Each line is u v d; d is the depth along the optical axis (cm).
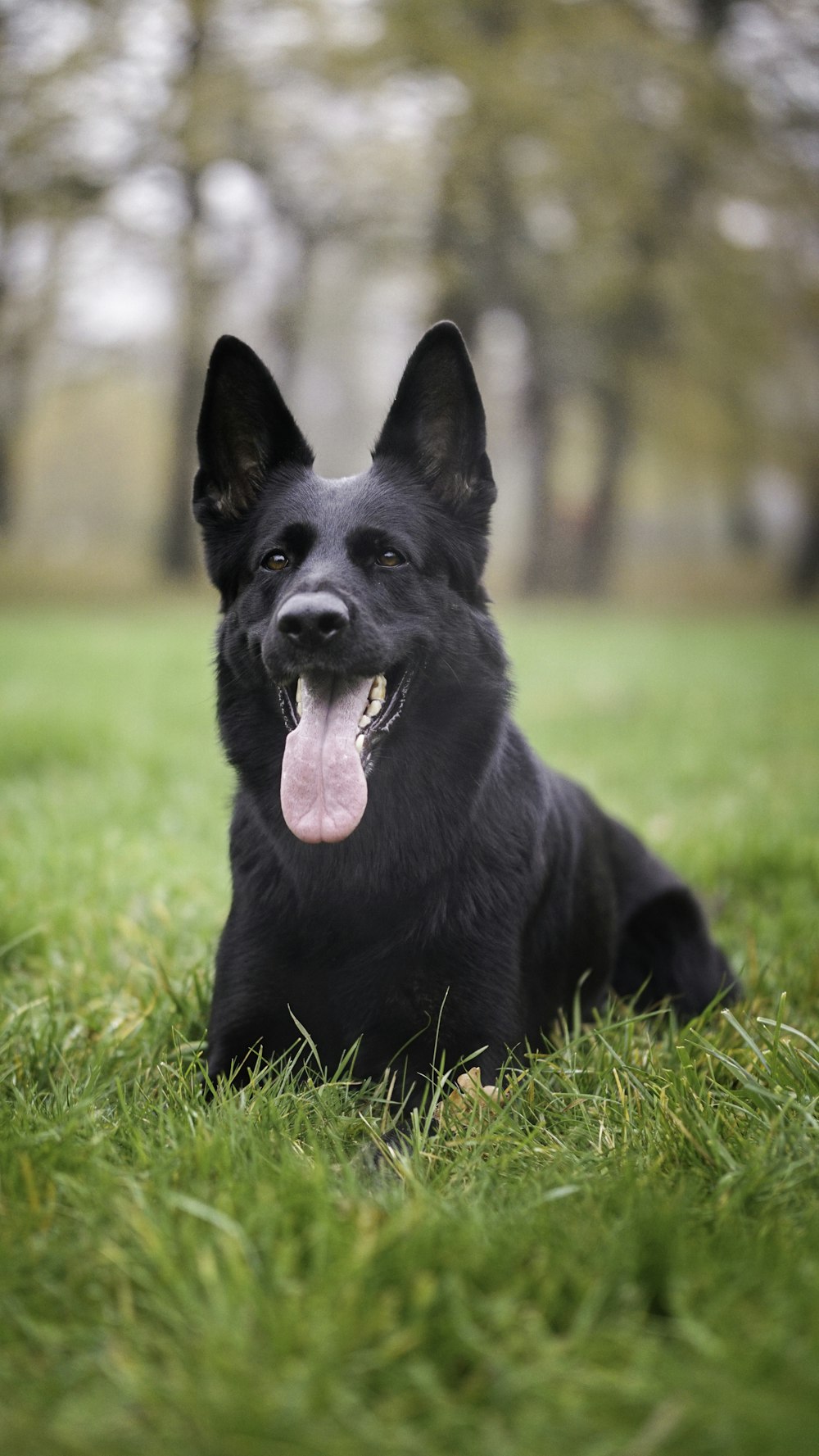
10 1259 223
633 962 452
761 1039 333
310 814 316
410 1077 322
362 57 2286
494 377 3023
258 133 2414
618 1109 293
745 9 2503
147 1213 227
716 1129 271
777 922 471
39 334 2650
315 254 2773
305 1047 330
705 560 4194
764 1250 222
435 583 356
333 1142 278
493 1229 229
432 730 341
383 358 3531
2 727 877
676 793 743
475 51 2294
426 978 325
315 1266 215
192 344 2723
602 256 2489
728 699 1184
